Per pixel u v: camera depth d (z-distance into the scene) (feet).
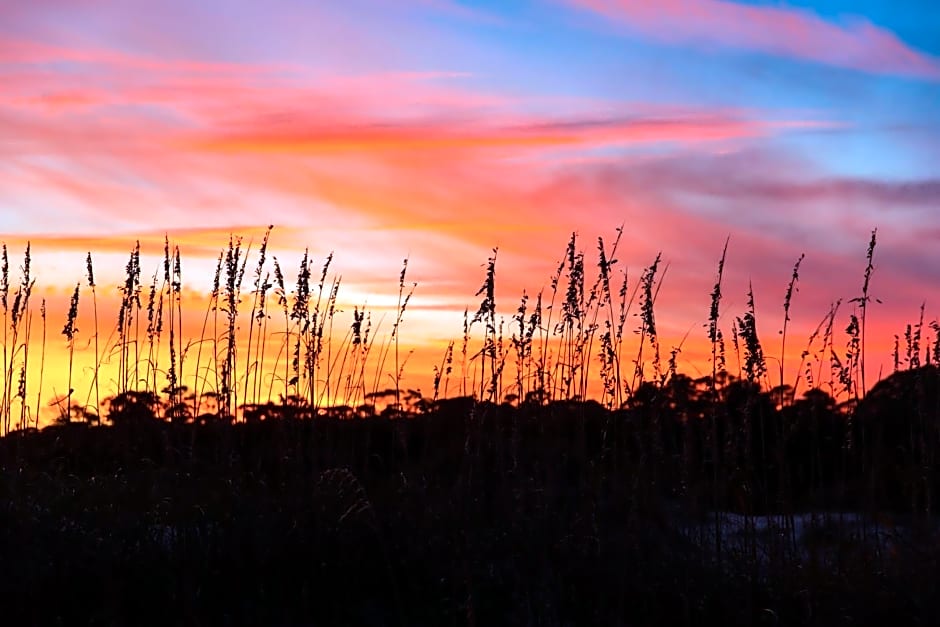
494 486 27.63
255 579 23.22
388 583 23.72
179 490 25.73
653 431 27.22
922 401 27.27
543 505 26.40
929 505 26.53
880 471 28.45
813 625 22.79
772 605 23.65
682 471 26.71
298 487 26.16
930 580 23.84
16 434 28.99
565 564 24.59
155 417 29.30
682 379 27.27
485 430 28.81
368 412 29.73
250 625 22.08
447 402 30.22
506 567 24.25
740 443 26.94
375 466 29.48
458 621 22.67
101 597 21.98
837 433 29.22
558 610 23.17
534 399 28.89
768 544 25.72
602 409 29.19
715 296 26.50
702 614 23.36
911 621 22.94
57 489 26.13
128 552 23.30
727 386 27.89
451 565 23.90
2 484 25.20
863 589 23.79
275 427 28.94
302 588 23.13
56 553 22.75
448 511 25.89
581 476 27.27
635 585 23.99
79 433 29.84
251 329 29.35
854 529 26.50
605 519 26.27
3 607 21.25
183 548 23.66
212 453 28.86
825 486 29.43
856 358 27.04
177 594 22.36
